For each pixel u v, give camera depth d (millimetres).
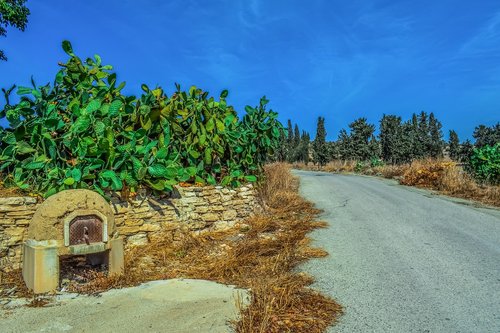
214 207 7707
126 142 6922
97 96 6777
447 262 5879
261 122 9789
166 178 6758
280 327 3756
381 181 18375
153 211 6684
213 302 4383
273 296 4367
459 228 8102
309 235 7539
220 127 8297
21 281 4980
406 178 16859
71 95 7141
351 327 3812
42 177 6148
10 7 13000
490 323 3900
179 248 6453
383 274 5375
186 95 8000
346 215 9469
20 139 6246
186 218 7145
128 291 4793
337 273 5426
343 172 29094
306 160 57125
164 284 5031
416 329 3779
